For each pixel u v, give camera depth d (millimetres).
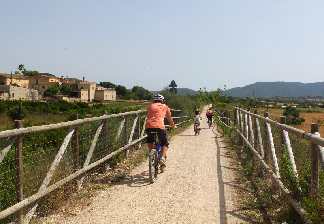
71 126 7234
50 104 63219
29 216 5891
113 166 10562
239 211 6848
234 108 20234
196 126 21812
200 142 17547
